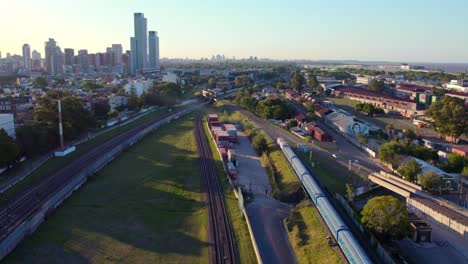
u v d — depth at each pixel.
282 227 61.53
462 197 72.00
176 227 61.69
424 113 148.88
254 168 96.19
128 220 63.81
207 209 68.25
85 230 59.66
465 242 57.72
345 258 48.16
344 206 66.75
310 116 152.62
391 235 54.91
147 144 121.25
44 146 96.31
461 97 182.75
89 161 94.50
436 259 52.62
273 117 157.00
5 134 81.12
